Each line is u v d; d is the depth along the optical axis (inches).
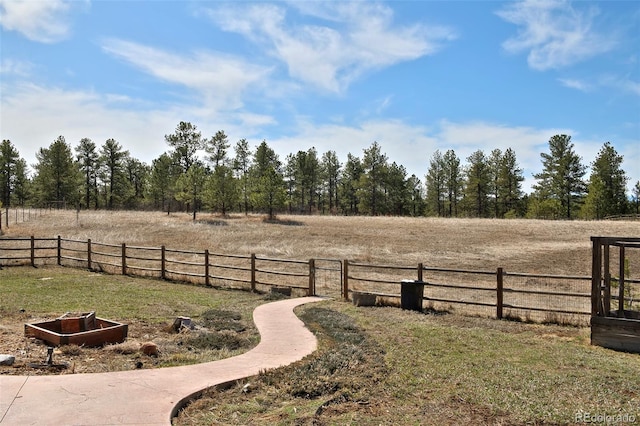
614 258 973.8
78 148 2465.6
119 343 329.1
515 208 2469.2
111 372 255.9
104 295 541.3
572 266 927.0
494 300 594.6
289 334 365.7
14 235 1209.4
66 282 632.4
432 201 2657.5
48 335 318.3
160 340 339.9
